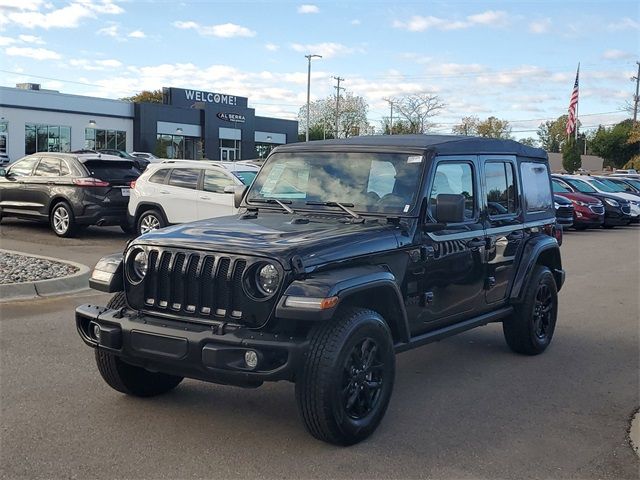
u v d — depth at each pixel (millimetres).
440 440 4875
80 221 14617
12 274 9859
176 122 63062
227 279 4500
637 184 29375
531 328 7027
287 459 4477
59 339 7176
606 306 9898
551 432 5090
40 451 4527
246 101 74000
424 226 5453
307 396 4434
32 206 15297
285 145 6324
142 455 4496
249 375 4320
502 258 6566
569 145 57875
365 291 4770
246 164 14180
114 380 5348
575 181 25328
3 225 16812
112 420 5090
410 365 6812
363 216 5449
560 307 9812
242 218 5590
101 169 14938
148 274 4805
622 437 5023
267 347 4297
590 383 6305
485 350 7422
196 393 5750
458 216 5145
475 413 5453
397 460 4512
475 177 6199
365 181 5680
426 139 5961
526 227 7004
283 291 4367
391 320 5145
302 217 5590
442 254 5645
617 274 13000
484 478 4289
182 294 4664
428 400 5746
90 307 5086
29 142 52344
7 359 6480
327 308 4254
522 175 7047
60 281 9547
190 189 13609
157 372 5340
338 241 4773
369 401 4797
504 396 5891
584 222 22281
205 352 4352
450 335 5910
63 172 14875
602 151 84250
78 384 5848
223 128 67188
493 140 6609
